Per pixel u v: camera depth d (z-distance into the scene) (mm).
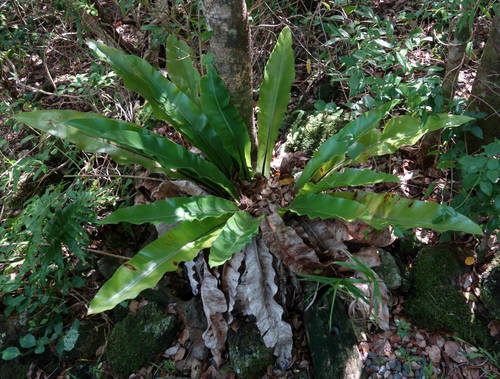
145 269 1991
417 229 2715
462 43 2242
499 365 2223
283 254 2295
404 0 3629
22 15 4102
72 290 2814
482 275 2453
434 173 2863
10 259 2814
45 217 2699
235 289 2293
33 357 2641
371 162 2996
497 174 1884
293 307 2498
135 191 3143
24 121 2324
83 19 3465
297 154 2914
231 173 2797
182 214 2201
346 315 2338
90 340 2674
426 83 2346
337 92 3436
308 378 2295
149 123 3420
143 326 2564
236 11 2320
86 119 2254
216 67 2572
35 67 4438
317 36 3705
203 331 2480
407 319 2449
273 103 2582
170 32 2883
